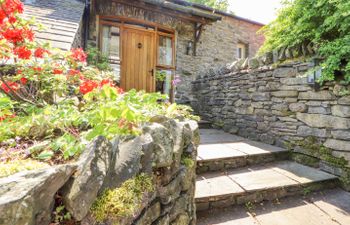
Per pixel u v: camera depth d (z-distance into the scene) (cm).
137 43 580
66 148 114
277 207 230
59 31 330
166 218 141
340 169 272
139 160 115
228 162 299
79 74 212
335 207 229
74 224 85
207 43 707
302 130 322
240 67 452
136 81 579
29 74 193
